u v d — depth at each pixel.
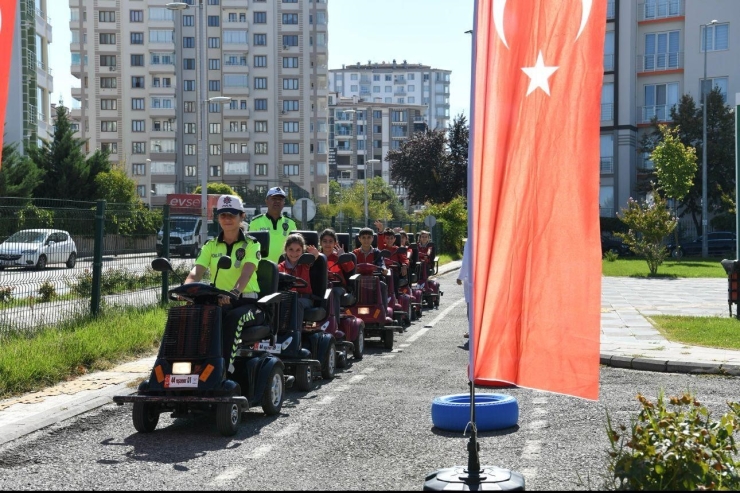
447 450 7.54
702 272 41.50
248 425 8.73
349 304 13.61
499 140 6.33
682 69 67.06
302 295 12.14
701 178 64.50
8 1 6.78
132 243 16.97
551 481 6.46
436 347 15.48
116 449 7.69
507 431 8.34
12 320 12.79
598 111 6.09
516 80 6.29
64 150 57.75
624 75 67.94
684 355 13.21
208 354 8.38
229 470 6.88
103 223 15.36
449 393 10.55
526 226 6.27
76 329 13.73
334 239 14.70
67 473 6.81
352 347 13.06
